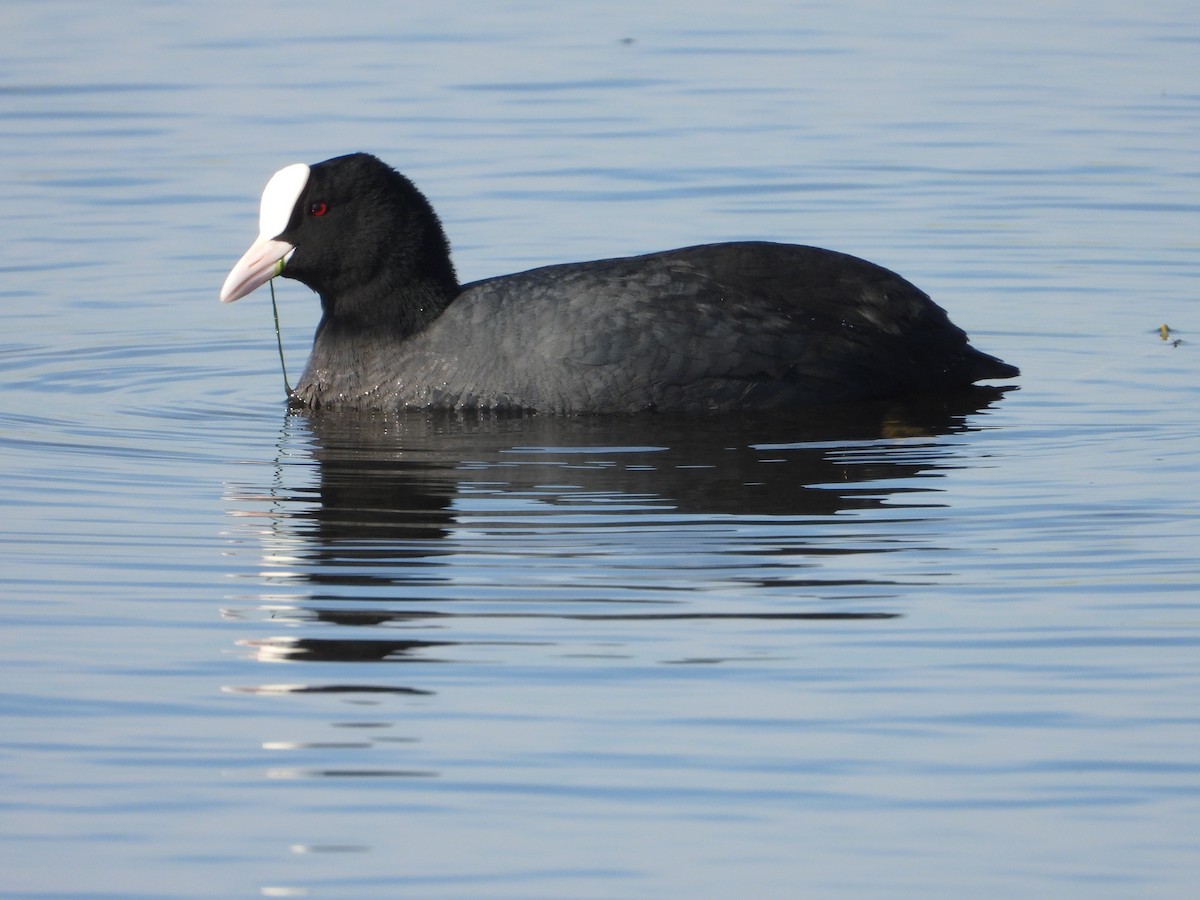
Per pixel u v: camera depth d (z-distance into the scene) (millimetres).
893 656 9820
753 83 24828
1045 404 14711
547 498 12492
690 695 9383
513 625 10266
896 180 20891
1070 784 8477
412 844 8047
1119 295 17594
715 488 12648
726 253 15055
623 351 14516
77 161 21688
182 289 18125
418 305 15273
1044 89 24438
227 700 9414
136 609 10641
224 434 14336
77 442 14047
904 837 8070
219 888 7750
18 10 29484
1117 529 11688
